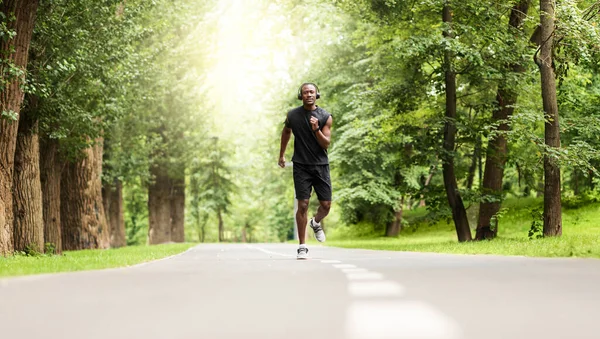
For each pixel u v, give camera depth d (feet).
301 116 33.37
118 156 110.63
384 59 78.02
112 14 62.54
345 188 116.26
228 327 10.09
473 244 58.54
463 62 70.08
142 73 81.20
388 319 10.66
